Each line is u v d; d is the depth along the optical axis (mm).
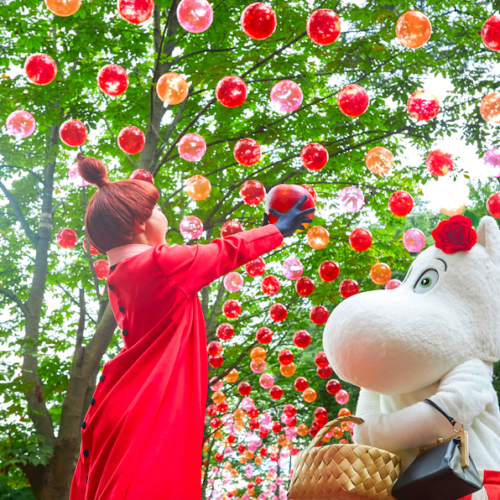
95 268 7141
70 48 7852
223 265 1974
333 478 1896
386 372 2143
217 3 7602
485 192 15211
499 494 1890
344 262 9750
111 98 8500
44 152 9070
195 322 1950
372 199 9875
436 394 2082
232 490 17031
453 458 1746
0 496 7145
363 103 4445
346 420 2178
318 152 4762
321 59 7832
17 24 7363
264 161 8992
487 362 2242
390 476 1891
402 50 7699
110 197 2107
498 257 2369
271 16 4086
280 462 14477
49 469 6922
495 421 2133
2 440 6906
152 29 8398
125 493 1546
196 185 5125
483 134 7680
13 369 7324
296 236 10750
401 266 10070
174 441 1668
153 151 7469
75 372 7270
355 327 2188
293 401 14297
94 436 1774
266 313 11438
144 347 1884
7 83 7488
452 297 2258
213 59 6996
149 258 1945
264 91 8438
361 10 6980
